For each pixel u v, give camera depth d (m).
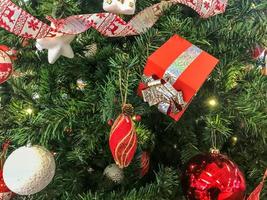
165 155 0.48
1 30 0.40
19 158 0.36
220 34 0.39
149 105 0.38
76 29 0.35
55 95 0.42
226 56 0.41
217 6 0.37
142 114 0.42
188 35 0.38
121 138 0.34
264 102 0.40
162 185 0.40
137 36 0.41
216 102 0.40
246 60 0.42
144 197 0.39
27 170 0.36
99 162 0.46
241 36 0.39
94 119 0.40
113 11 0.36
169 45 0.36
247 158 0.45
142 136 0.41
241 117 0.39
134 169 0.44
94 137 0.40
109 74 0.40
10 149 0.43
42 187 0.37
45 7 0.38
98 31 0.38
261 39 0.40
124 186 0.44
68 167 0.44
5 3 0.33
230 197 0.36
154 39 0.38
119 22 0.35
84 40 0.41
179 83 0.35
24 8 0.39
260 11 0.42
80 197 0.40
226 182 0.36
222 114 0.39
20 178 0.36
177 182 0.41
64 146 0.43
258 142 0.44
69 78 0.43
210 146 0.43
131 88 0.38
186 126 0.43
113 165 0.44
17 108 0.40
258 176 0.43
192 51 0.36
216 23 0.39
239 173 0.37
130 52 0.40
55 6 0.37
